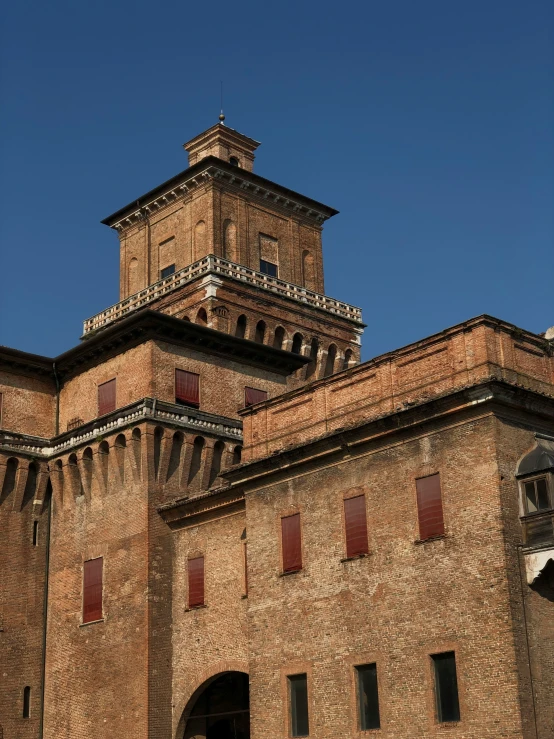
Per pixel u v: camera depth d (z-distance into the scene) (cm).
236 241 7494
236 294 7194
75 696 5375
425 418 4047
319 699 4206
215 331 5859
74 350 6003
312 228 8100
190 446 5531
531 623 3716
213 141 7969
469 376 3984
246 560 4888
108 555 5434
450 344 4094
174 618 5188
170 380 5700
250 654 4519
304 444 4447
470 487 3884
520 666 3619
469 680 3725
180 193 7706
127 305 7675
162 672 5075
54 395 6216
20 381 6084
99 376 5953
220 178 7544
